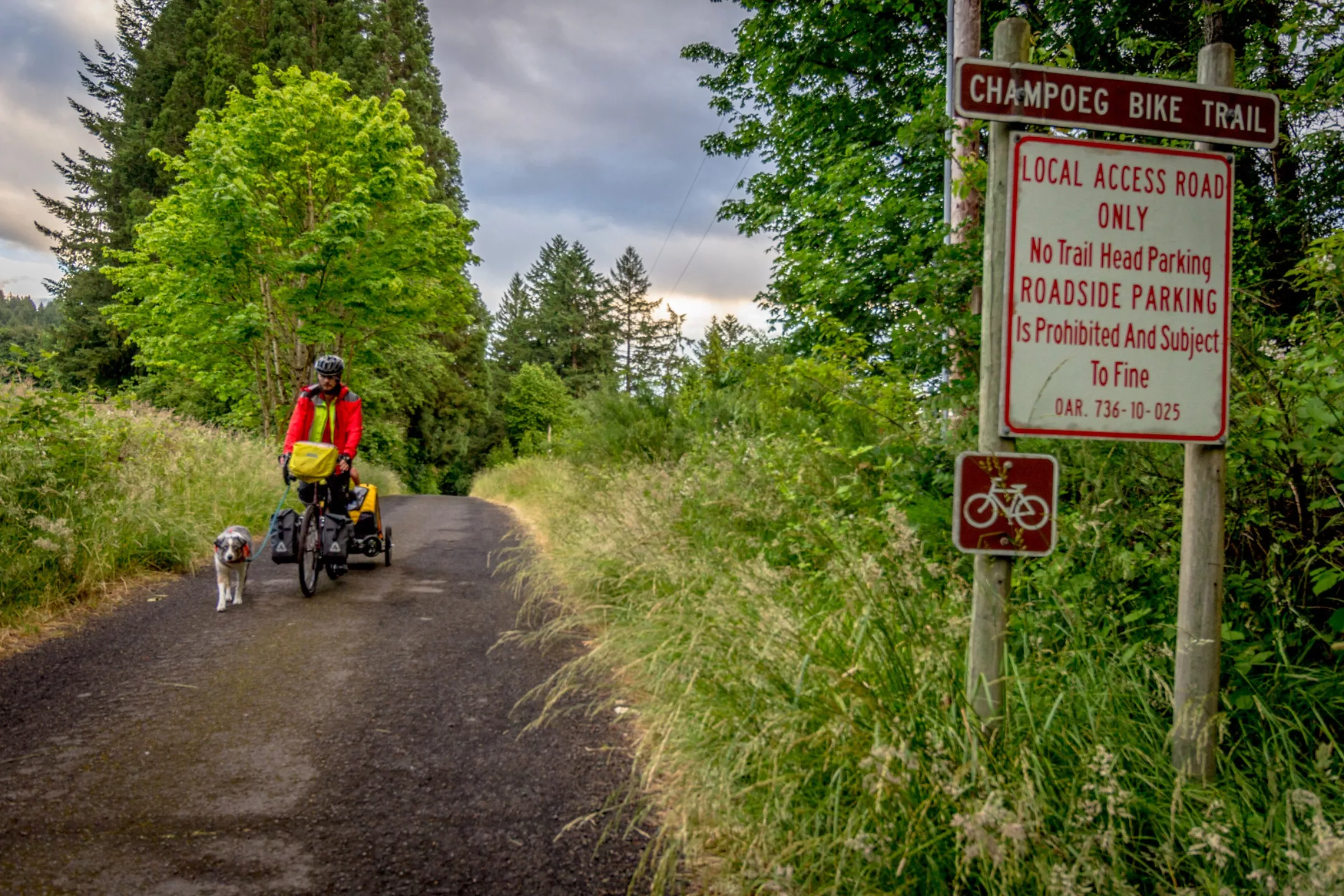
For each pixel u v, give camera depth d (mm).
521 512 17250
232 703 4363
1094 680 3049
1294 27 5215
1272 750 2754
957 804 2283
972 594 3477
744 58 15500
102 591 6793
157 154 19469
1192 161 2738
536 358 79812
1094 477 3744
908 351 5406
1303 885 2016
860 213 9539
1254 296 3518
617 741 3941
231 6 30516
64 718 4055
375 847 2904
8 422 7320
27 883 2572
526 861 2830
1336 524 3096
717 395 12094
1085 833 2215
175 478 9867
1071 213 2682
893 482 4887
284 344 22422
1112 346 2691
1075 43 11094
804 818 2588
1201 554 2689
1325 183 7824
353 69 31062
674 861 2768
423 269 21562
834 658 3090
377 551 8719
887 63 13633
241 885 2629
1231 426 3186
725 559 4566
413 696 4574
